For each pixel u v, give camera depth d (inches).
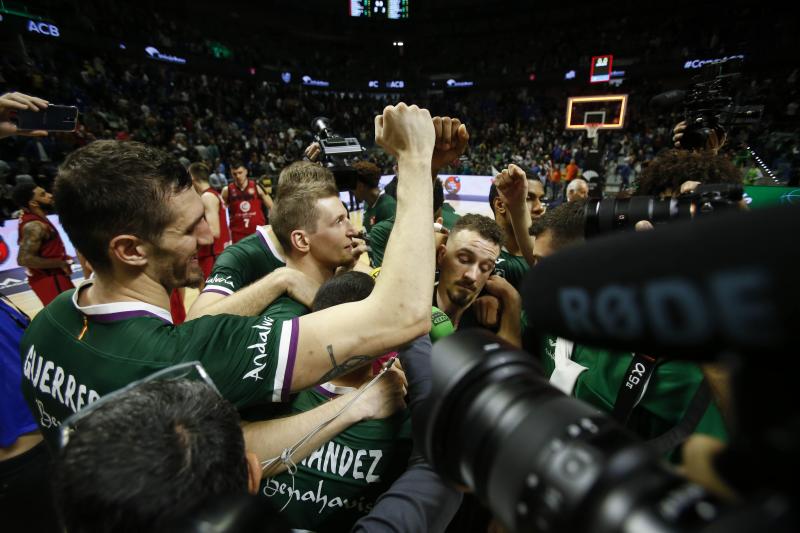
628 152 538.0
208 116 567.2
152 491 16.0
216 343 26.7
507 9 835.4
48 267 124.3
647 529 9.4
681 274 8.2
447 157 39.9
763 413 7.6
